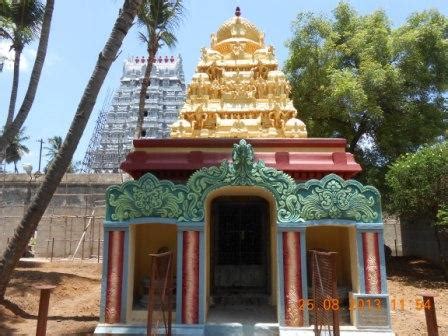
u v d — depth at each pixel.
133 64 55.25
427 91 22.44
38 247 30.89
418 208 17.88
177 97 53.09
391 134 22.20
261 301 11.19
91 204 31.77
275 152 11.28
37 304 13.92
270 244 11.44
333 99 20.17
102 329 8.91
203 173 9.59
